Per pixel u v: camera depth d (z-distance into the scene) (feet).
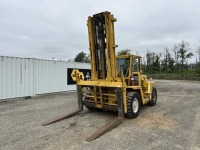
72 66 48.06
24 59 36.73
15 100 34.60
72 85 48.08
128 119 20.76
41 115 22.98
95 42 21.62
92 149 13.35
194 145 13.93
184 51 166.91
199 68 128.77
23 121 20.39
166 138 15.29
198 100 34.04
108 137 15.60
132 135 16.01
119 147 13.65
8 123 19.66
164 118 21.25
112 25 20.10
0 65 32.76
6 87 33.68
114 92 20.75
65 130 17.39
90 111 24.45
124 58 23.13
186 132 16.65
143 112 24.13
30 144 14.32
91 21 21.33
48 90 41.96
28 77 37.52
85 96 23.16
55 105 29.40
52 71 42.88
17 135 16.19
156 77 131.23
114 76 20.42
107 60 20.36
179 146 13.75
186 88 57.62
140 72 24.44
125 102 19.80
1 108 27.25
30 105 29.50
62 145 14.08
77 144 14.24
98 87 21.39
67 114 21.99
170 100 33.96
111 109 20.49
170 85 69.31
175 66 169.37
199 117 21.75
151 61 179.63
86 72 52.08
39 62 39.78
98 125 18.78
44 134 16.39
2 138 15.53
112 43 20.08
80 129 17.65
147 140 14.90
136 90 23.04
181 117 21.72
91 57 21.80
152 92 27.99
